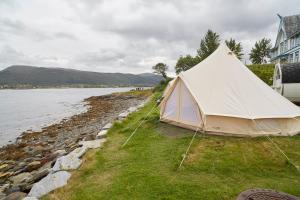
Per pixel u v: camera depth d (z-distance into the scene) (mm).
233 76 9781
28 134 17922
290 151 7047
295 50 27469
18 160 11328
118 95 64000
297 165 6109
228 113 8555
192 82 9758
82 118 24500
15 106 43688
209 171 5941
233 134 8672
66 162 6945
